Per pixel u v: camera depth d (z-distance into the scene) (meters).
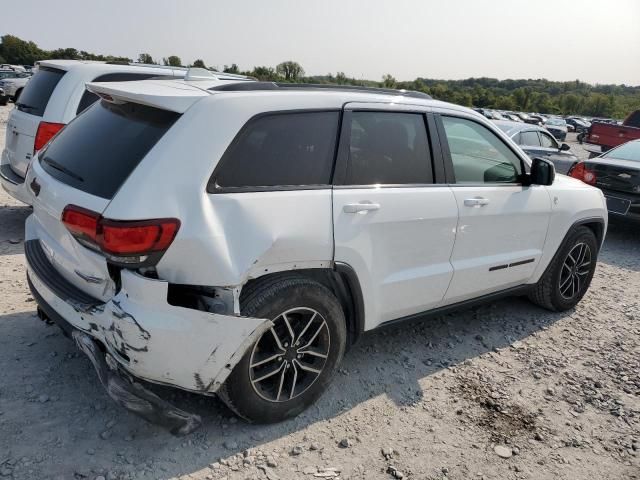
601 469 2.94
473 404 3.43
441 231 3.59
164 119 2.70
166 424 2.74
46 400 3.01
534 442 3.11
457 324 4.59
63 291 2.79
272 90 3.04
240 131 2.74
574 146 30.34
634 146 8.66
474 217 3.78
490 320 4.74
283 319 2.87
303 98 3.03
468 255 3.86
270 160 2.85
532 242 4.37
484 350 4.17
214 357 2.60
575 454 3.04
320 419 3.12
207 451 2.77
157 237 2.43
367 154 3.26
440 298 3.79
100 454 2.67
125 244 2.40
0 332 3.67
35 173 3.13
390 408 3.30
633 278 6.39
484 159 4.00
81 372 3.30
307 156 2.99
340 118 3.14
